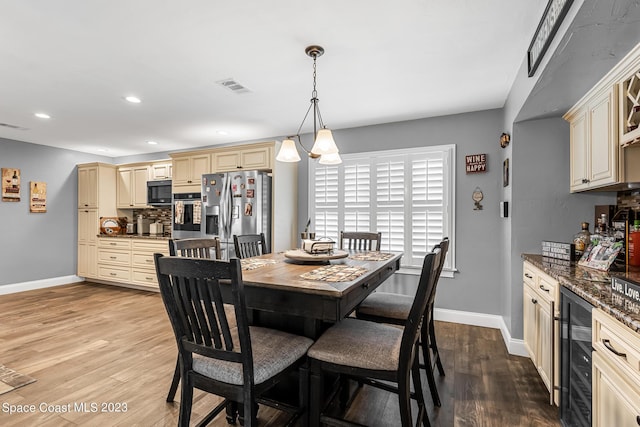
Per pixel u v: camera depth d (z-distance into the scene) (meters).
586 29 1.34
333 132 4.02
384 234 3.67
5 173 4.54
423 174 3.49
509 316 2.71
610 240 1.90
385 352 1.44
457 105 3.14
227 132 4.19
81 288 4.93
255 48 2.10
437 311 3.43
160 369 2.35
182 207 4.40
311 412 1.49
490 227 3.23
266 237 3.80
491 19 1.79
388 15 1.76
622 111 1.64
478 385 2.15
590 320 1.36
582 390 1.47
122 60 2.25
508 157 2.82
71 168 5.33
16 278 4.68
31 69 2.38
